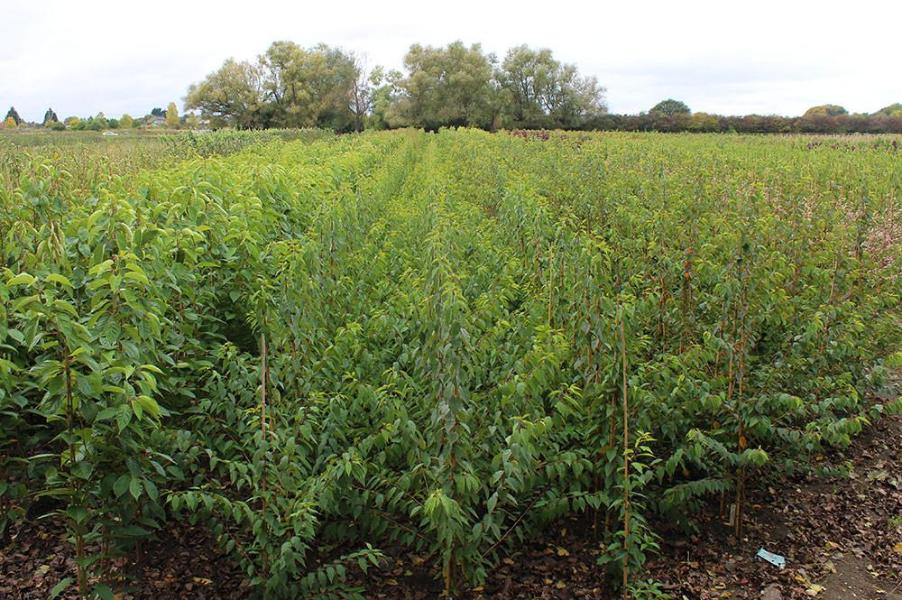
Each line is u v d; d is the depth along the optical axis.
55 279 3.11
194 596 3.95
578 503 4.08
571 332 4.55
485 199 14.01
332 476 3.63
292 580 3.86
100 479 3.41
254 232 5.68
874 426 6.23
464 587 4.09
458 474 3.56
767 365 5.20
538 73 73.81
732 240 5.91
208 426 4.16
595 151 16.78
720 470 4.69
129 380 3.41
